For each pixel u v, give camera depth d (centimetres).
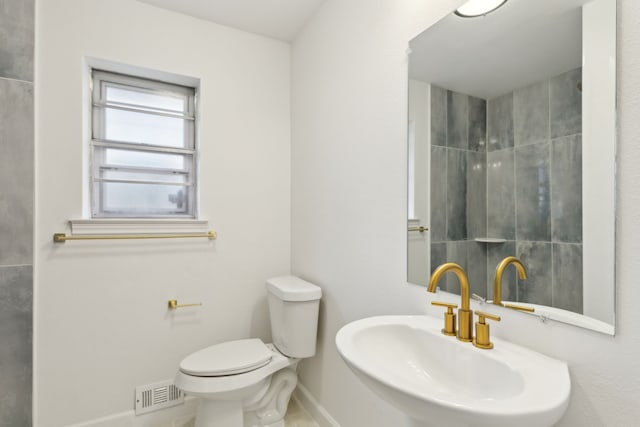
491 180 93
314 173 188
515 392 70
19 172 146
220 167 200
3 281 143
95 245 168
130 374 175
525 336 84
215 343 198
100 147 181
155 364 181
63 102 161
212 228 197
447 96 105
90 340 166
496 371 77
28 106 147
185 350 189
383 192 132
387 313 130
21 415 146
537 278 81
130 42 176
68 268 161
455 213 103
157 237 180
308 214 194
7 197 143
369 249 140
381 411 131
